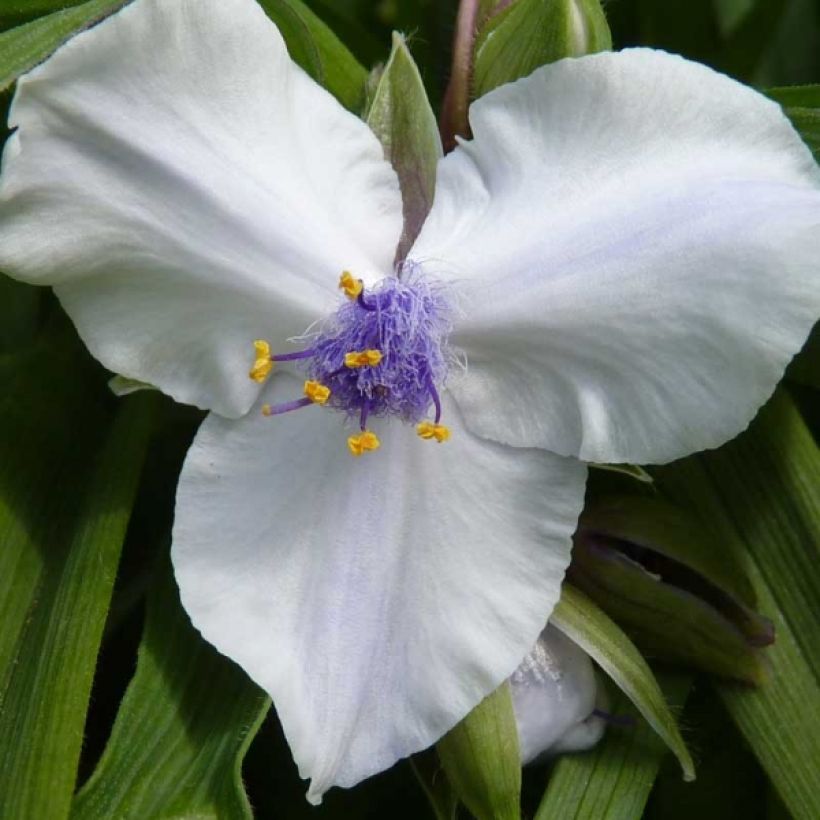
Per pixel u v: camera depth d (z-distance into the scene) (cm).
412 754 14
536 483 13
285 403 13
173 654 14
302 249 13
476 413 13
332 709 13
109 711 15
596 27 14
